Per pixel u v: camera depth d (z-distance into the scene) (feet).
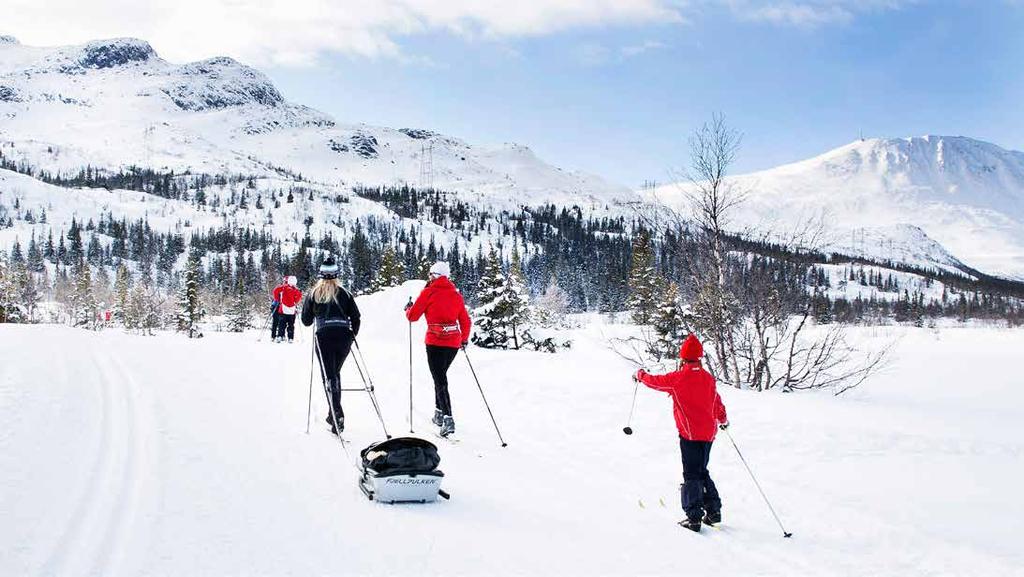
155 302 238.27
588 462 26.61
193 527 15.14
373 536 15.97
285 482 19.13
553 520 18.90
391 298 73.67
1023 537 20.62
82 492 16.49
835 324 75.31
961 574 17.58
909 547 19.33
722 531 20.13
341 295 25.38
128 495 16.63
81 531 14.28
